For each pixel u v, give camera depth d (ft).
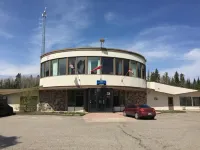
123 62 95.66
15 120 65.87
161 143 32.71
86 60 91.56
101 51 92.58
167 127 50.93
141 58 105.09
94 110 92.99
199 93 133.59
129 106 78.89
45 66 101.86
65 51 94.17
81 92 97.19
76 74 91.61
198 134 40.98
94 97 93.66
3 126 52.24
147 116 69.97
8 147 29.99
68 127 50.19
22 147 29.91
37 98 103.86
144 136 38.55
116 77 93.04
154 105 125.49
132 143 32.63
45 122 60.39
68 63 93.25
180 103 132.36
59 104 99.04
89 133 41.70
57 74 94.89
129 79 96.48
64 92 98.94
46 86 98.12
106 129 47.01
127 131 44.29
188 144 32.09
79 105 96.89
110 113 88.94
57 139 35.58
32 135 39.55
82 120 65.87
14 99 105.70
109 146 30.60
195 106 133.28
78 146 30.50
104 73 91.76
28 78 262.26
